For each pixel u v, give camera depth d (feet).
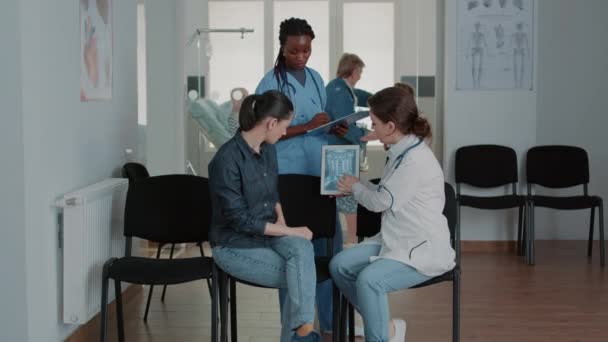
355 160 11.95
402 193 10.82
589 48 22.79
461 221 21.98
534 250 21.02
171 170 21.16
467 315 15.31
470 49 21.43
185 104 21.80
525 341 13.65
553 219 23.16
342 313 11.82
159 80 20.98
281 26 12.74
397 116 10.92
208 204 12.75
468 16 21.36
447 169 21.70
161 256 20.58
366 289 10.68
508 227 21.93
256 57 24.62
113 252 13.30
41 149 11.48
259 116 10.78
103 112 14.19
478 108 21.56
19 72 10.84
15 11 10.76
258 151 11.07
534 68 21.44
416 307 15.92
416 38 24.32
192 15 24.47
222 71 24.63
